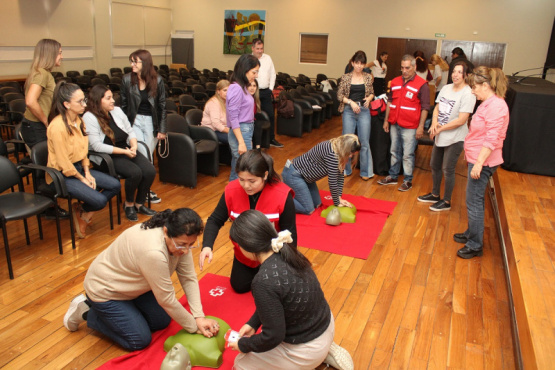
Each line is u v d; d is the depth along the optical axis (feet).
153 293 7.09
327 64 42.06
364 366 7.17
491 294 9.39
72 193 10.22
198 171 16.87
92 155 11.68
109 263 6.86
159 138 13.96
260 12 42.75
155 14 43.47
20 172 10.91
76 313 7.42
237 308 8.45
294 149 21.34
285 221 8.11
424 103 14.99
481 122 10.24
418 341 7.82
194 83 30.81
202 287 9.16
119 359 6.91
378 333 8.00
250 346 5.74
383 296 9.18
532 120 14.65
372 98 16.40
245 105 13.15
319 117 26.61
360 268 10.27
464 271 10.30
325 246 11.21
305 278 5.71
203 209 13.44
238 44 44.14
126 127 12.49
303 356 5.89
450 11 37.32
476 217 10.67
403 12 38.65
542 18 35.09
